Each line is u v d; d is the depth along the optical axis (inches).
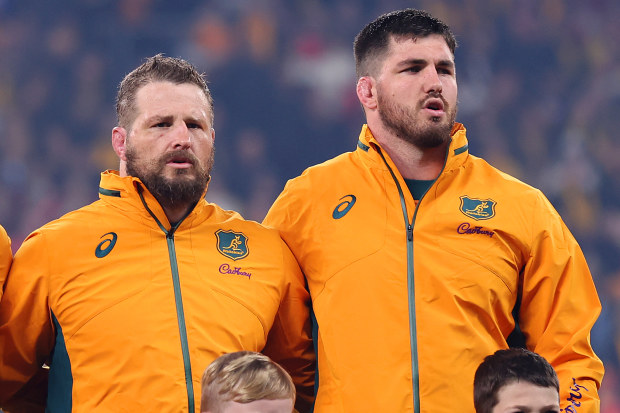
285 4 2086.6
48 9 2063.2
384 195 494.6
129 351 449.1
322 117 1934.1
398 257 479.2
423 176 504.4
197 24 2044.8
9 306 464.4
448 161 495.8
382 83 501.4
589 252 1839.3
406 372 463.2
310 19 2066.9
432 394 460.4
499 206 491.5
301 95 1967.3
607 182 1914.4
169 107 472.7
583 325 483.8
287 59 2011.6
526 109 2001.7
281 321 496.7
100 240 470.9
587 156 1935.3
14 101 1962.4
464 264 476.4
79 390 451.2
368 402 462.6
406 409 458.9
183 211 482.0
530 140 1956.2
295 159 1913.1
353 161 512.4
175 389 446.0
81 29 2046.0
